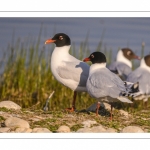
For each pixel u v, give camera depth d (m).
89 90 12.09
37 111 12.26
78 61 13.41
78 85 13.12
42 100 16.14
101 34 24.20
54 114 11.96
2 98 16.47
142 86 14.98
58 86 16.48
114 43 23.27
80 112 12.77
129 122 11.80
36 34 23.05
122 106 15.47
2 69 18.12
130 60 19.98
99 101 12.17
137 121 11.93
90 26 24.94
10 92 16.67
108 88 11.75
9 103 12.50
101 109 12.94
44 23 24.36
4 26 23.66
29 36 21.50
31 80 16.84
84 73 13.07
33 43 18.31
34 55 17.30
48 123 11.14
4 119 11.16
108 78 11.88
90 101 16.23
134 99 15.42
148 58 16.03
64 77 13.20
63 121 11.37
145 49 23.06
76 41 22.81
